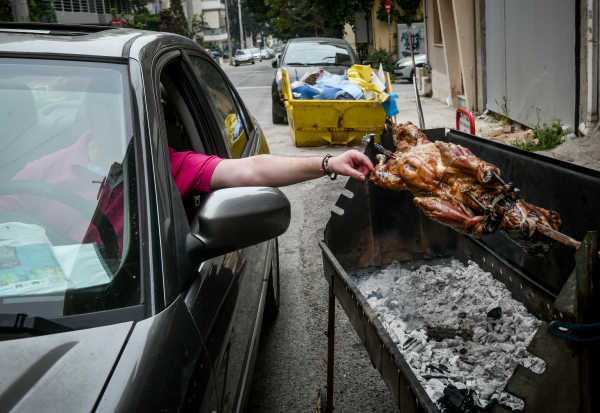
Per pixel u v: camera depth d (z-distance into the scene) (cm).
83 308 132
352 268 325
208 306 159
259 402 280
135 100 169
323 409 254
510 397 211
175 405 120
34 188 157
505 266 295
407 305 296
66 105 169
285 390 289
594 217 226
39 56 179
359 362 313
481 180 211
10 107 170
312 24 2939
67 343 120
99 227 148
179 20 2402
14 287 136
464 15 1028
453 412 202
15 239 147
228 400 163
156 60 197
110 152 161
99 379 111
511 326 264
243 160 227
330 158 228
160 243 144
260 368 310
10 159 164
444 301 296
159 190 155
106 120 166
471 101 1082
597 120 630
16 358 115
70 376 111
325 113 833
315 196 641
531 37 760
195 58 279
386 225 325
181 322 137
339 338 340
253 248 259
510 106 864
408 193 321
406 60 1873
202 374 138
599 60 610
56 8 2678
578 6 625
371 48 2484
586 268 117
